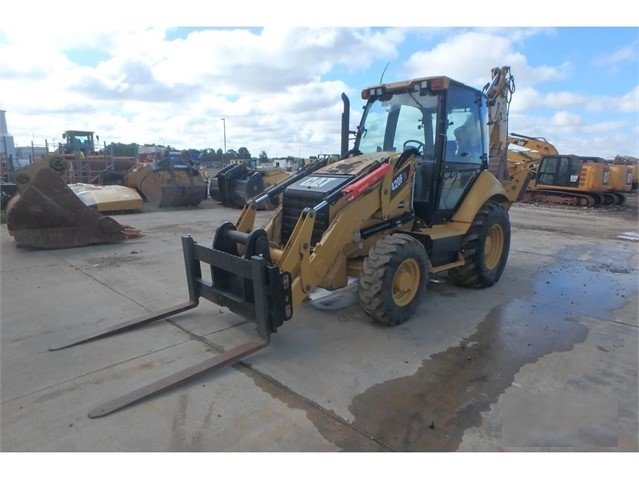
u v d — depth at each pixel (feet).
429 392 9.75
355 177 13.41
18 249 23.71
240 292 12.29
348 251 13.46
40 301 15.52
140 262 21.17
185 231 30.12
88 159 51.37
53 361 11.05
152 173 42.14
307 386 9.91
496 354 11.70
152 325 13.28
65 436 8.12
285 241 14.34
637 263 22.53
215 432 8.25
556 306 15.62
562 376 10.53
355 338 12.59
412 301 13.69
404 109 16.17
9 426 8.42
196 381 10.02
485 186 17.38
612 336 12.98
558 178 57.93
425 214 15.76
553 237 30.91
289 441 8.02
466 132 16.76
